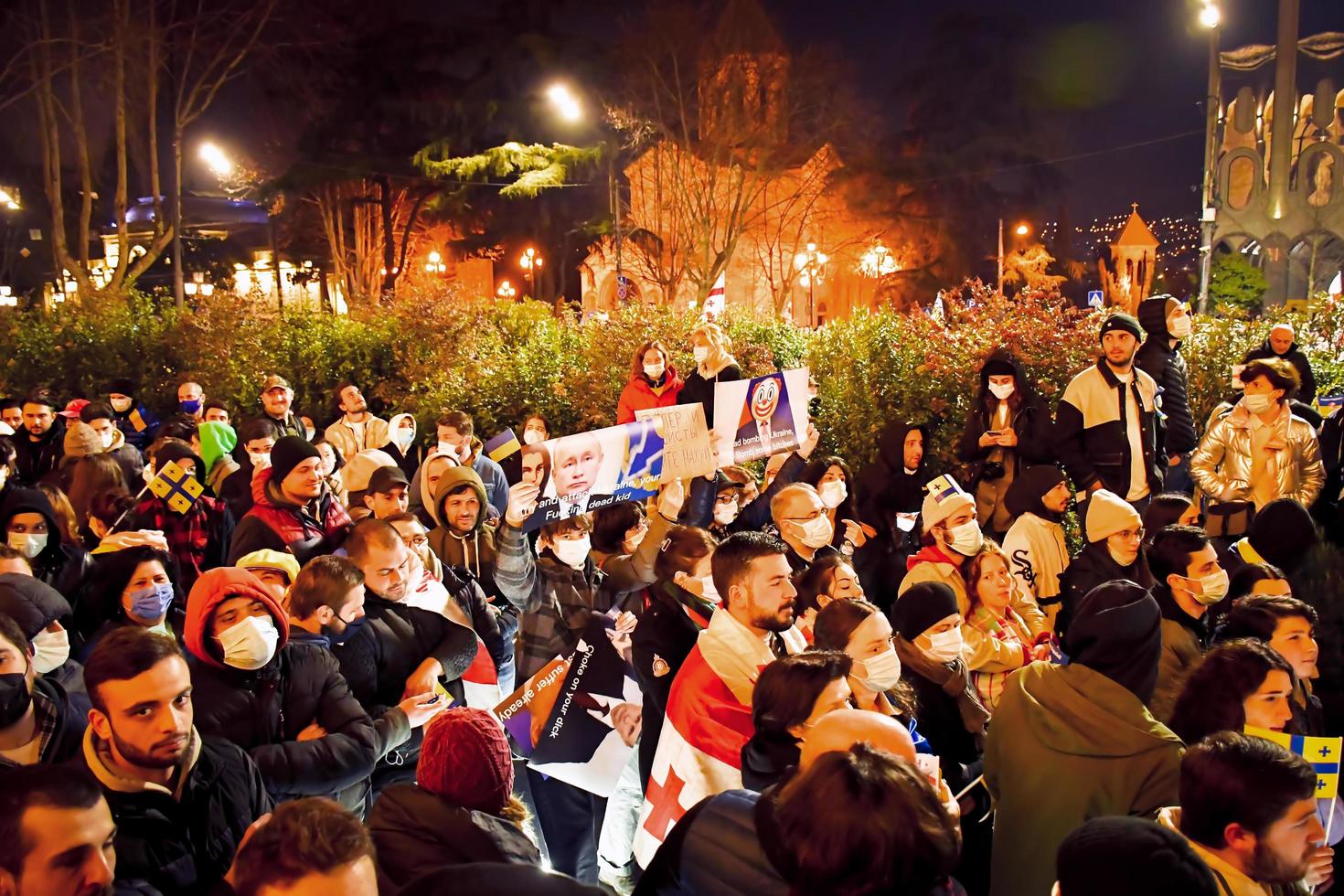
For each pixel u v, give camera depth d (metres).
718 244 35.69
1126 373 7.49
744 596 4.05
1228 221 25.48
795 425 6.63
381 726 4.11
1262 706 3.70
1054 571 6.46
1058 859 2.40
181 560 7.40
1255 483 7.40
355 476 7.25
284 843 2.33
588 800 4.82
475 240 42.75
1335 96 24.80
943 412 9.75
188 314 18.20
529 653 5.27
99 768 3.13
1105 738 3.48
